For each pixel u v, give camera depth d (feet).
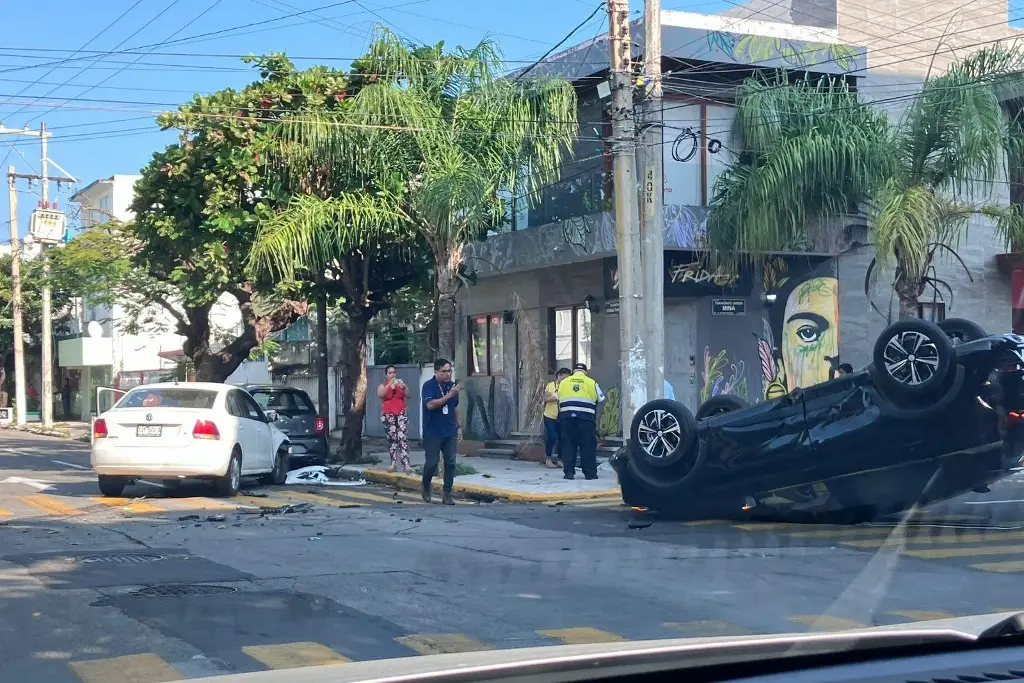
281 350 116.88
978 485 36.76
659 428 40.27
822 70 67.87
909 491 36.55
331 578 27.66
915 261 55.57
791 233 61.62
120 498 47.34
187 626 21.97
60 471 64.28
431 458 47.37
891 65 72.38
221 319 132.46
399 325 102.27
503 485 53.21
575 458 56.13
